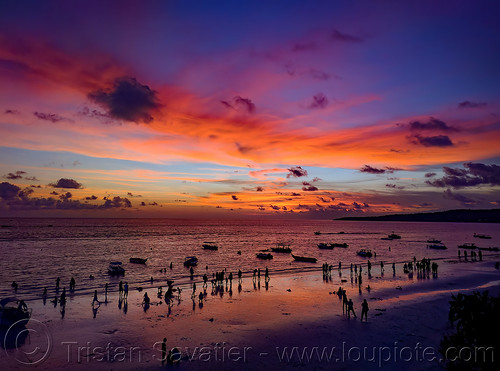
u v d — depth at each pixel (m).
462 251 97.12
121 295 36.97
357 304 32.69
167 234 181.88
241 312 30.00
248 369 18.41
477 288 40.16
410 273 53.50
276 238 164.00
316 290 40.19
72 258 76.81
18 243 113.62
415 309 29.80
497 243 128.12
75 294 38.91
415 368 18.02
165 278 52.09
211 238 157.88
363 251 87.56
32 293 39.56
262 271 59.19
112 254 86.44
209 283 46.12
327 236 184.00
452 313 14.37
